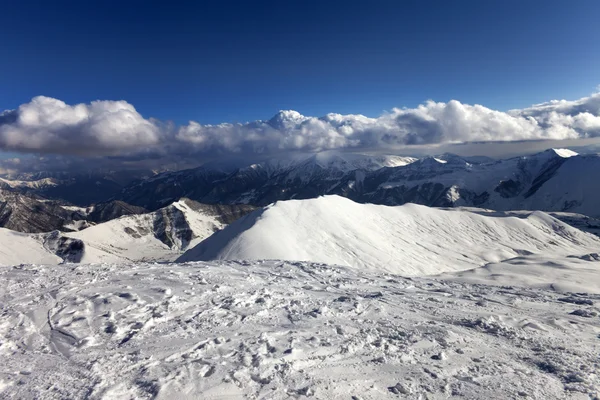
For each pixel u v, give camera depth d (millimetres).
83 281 15930
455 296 19266
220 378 7797
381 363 9164
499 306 17281
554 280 38156
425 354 9953
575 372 9070
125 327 10648
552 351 10820
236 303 13539
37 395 7074
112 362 8492
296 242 57781
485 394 7723
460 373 8828
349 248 62469
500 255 86812
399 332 11656
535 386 8211
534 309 17125
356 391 7656
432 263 70562
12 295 13695
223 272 20156
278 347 9594
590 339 12516
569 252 101438
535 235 110938
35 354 8992
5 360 8641
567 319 15344
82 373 7945
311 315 12922
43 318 11297
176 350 9195
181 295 14023
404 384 8023
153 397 7004
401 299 17188
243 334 10562
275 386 7637
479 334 12258
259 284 17672
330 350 9711
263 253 50219
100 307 12281
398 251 70750
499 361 9797
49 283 15539
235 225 65875
